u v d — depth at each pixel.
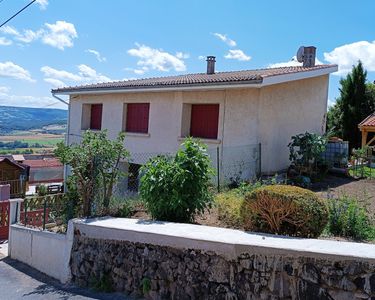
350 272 4.14
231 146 11.98
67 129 18.88
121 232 6.16
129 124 15.91
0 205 11.76
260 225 5.70
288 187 5.66
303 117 13.25
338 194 9.29
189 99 13.26
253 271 4.77
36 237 8.32
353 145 24.83
